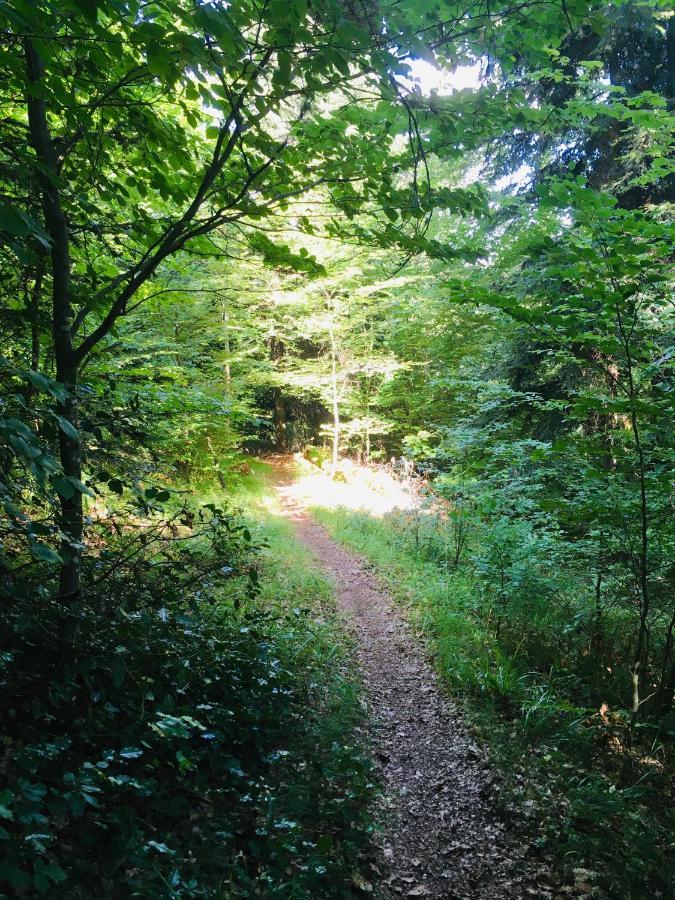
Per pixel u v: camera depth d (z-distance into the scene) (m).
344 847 3.13
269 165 3.11
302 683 4.69
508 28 2.95
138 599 3.41
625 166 8.43
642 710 4.70
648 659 5.45
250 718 3.71
